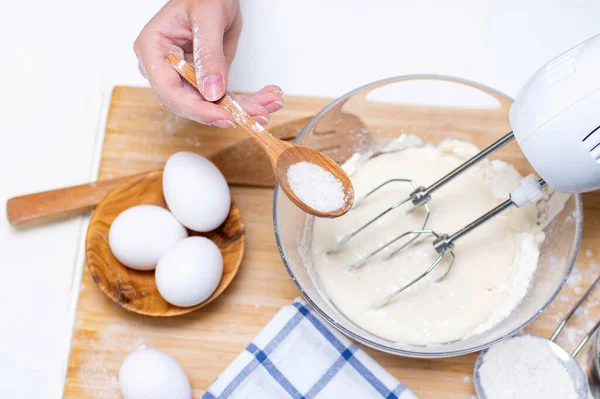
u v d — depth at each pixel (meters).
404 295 0.65
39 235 0.71
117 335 0.66
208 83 0.60
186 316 0.66
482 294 0.64
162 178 0.68
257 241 0.68
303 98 0.73
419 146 0.71
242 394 0.63
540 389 0.61
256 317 0.66
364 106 0.68
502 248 0.66
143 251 0.64
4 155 0.75
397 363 0.64
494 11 0.79
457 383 0.64
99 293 0.67
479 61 0.77
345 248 0.67
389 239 0.67
